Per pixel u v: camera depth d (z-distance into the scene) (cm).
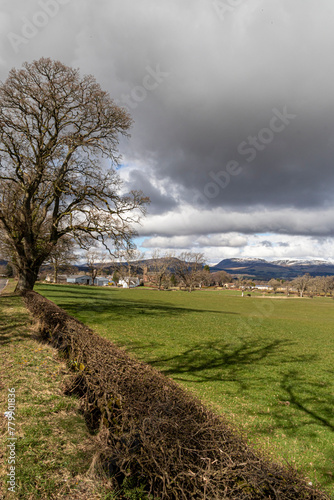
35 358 796
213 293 9862
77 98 2395
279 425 772
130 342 1627
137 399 367
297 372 1306
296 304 6744
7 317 1433
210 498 213
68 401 548
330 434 730
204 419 323
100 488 327
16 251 2623
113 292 6119
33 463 367
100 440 365
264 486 224
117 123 2530
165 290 9781
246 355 1568
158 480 269
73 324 897
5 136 2314
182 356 1425
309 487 235
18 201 2559
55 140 2530
